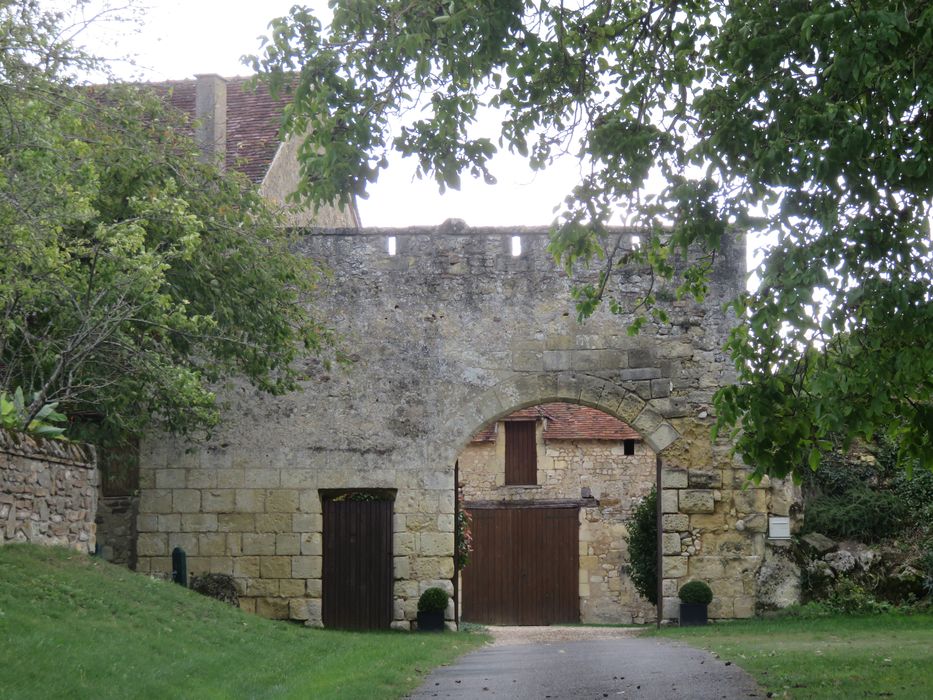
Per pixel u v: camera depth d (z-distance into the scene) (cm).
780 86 851
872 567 1819
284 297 1655
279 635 1266
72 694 758
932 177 800
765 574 1769
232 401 1823
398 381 1820
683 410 1792
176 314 1355
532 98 1006
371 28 941
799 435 888
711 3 995
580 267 1830
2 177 1142
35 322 1462
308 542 1791
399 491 1800
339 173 920
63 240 1365
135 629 1040
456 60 923
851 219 809
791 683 905
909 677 911
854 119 786
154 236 1477
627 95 988
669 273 1042
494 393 1812
